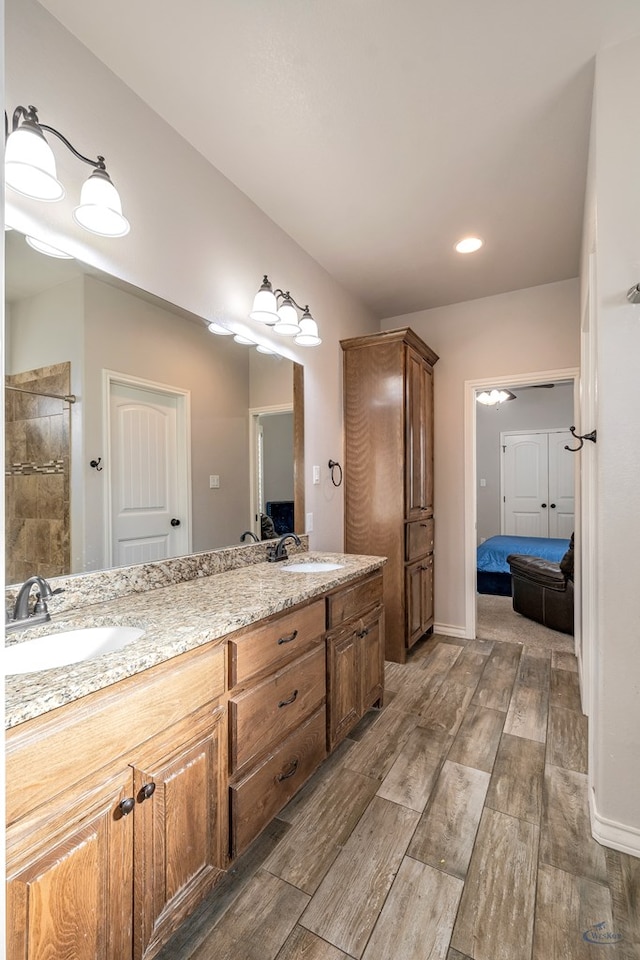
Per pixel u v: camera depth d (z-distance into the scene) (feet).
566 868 4.65
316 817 5.40
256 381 7.80
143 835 3.45
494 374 11.42
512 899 4.31
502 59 5.02
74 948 2.93
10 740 2.65
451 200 7.54
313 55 4.95
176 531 6.28
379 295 11.35
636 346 4.83
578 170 6.80
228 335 7.13
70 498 4.93
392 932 4.01
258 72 5.15
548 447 22.59
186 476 6.45
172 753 3.74
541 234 8.58
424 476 11.41
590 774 5.61
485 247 9.07
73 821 2.96
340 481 10.59
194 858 3.93
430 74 5.19
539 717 7.63
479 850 4.89
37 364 4.62
